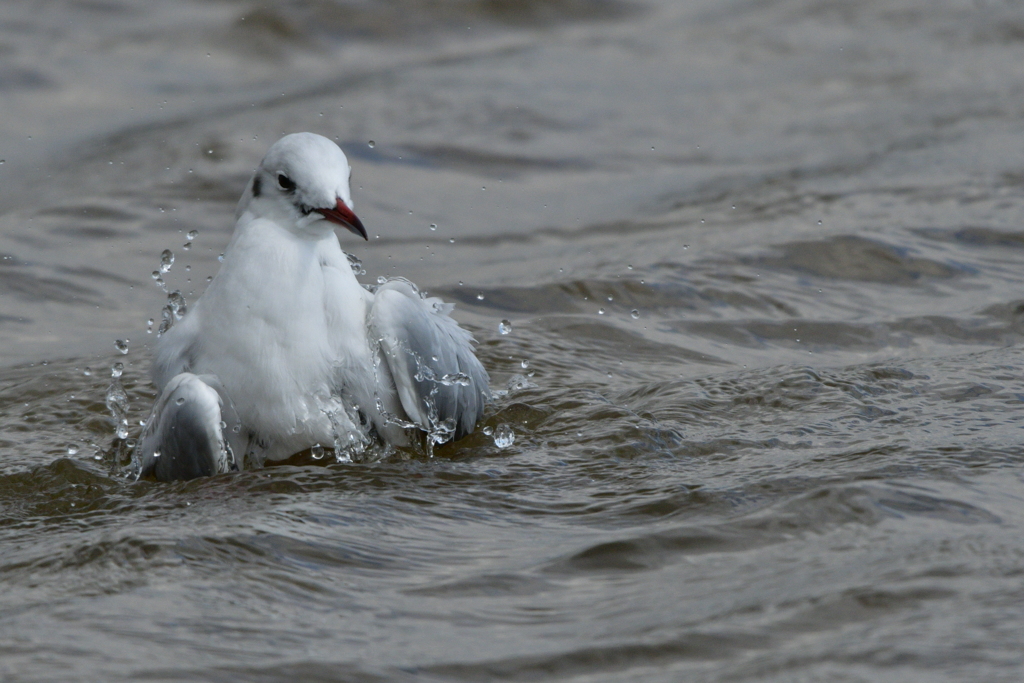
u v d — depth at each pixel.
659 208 19.00
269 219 9.41
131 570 7.09
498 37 29.97
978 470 8.59
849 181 19.41
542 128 23.50
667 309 14.23
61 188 19.69
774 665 5.71
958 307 13.91
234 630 6.31
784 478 8.59
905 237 16.03
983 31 29.22
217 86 25.75
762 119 24.14
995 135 21.45
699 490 8.36
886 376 11.34
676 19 31.94
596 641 6.08
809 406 10.59
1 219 17.80
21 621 6.43
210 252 16.94
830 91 25.77
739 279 14.91
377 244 17.53
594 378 12.04
